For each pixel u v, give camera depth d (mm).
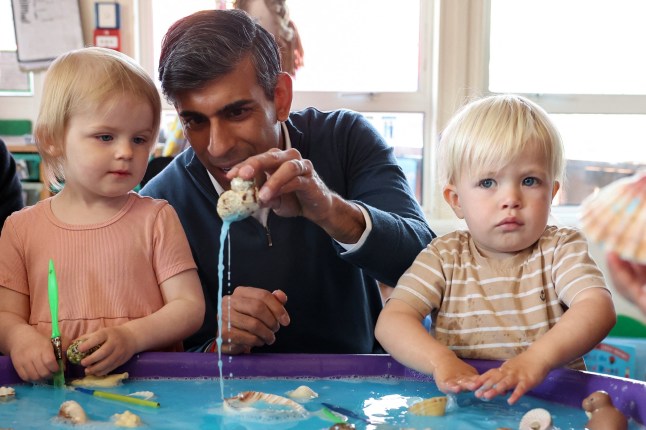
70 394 1080
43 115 1259
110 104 1220
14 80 2945
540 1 2992
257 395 1033
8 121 2920
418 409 999
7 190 1727
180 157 1612
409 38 3006
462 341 1210
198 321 1259
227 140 1281
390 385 1127
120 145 1240
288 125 1556
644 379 2215
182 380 1146
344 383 1134
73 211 1287
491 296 1210
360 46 3002
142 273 1270
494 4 2990
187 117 1305
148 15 2930
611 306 1111
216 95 1253
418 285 1224
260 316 1194
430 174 3035
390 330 1157
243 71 1265
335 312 1530
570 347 1043
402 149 3049
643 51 3016
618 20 3006
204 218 1516
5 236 1281
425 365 1079
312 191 1119
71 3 2869
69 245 1257
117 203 1296
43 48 2893
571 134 3039
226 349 1188
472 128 1233
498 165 1195
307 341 1526
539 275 1199
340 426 911
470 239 1277
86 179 1240
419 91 3018
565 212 2957
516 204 1188
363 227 1267
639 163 3041
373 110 3023
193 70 1239
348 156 1599
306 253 1509
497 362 1117
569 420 982
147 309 1258
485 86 3008
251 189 1054
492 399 1067
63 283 1240
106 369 1122
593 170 3053
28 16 2883
